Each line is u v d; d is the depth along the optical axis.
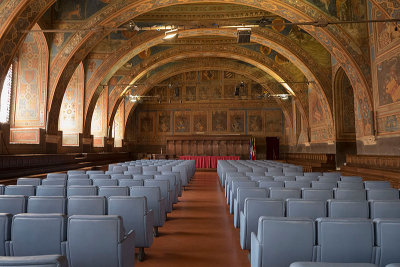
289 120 28.98
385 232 2.81
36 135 14.62
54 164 14.90
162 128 33.84
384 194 5.30
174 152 31.62
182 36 20.03
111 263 3.01
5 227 3.03
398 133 11.49
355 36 13.78
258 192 5.16
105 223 2.97
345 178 7.69
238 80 33.22
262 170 10.28
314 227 2.90
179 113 33.75
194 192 12.05
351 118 18.41
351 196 5.32
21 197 4.11
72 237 2.99
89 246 2.98
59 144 16.84
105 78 20.70
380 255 2.83
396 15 10.36
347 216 4.02
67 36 15.09
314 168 17.69
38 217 3.01
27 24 11.19
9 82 15.09
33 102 15.16
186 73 33.88
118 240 2.98
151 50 23.53
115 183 6.73
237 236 5.80
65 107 19.83
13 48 11.08
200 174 21.44
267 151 31.98
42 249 3.02
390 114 12.02
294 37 18.81
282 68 23.36
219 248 5.09
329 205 4.05
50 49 15.19
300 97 23.44
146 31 19.17
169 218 7.36
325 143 19.98
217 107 33.31
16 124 15.17
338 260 2.87
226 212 8.08
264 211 4.09
